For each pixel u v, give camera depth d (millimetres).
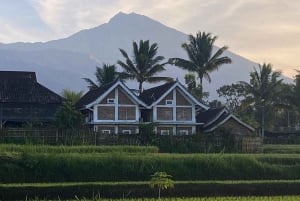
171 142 54250
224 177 43438
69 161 41094
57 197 33531
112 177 40938
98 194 33875
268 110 94438
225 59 87625
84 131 52094
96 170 41094
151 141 53812
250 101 90750
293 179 43844
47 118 63875
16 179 39219
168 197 34344
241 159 44969
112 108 62812
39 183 37531
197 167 43406
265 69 89562
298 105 88438
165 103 65062
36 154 41188
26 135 50312
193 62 87375
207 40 87000
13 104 63969
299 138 73625
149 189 34938
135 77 88500
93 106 62188
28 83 67125
